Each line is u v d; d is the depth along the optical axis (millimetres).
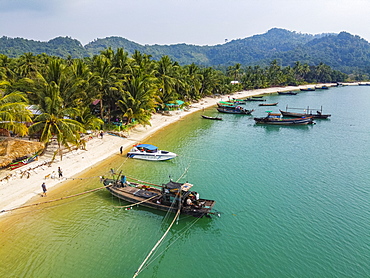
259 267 22078
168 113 83688
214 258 23094
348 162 45625
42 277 20578
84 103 47250
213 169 41281
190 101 111125
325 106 112438
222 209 30094
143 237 25516
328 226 27297
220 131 66312
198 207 27734
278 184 36594
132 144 51281
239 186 35719
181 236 25766
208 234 26078
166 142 54562
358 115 92000
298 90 187250
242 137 61188
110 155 45062
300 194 33844
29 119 32750
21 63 85375
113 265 22047
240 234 26062
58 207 29406
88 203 30484
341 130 70000
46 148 43375
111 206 30125
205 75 121875
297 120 74500
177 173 39406
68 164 39656
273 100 132875
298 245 24562
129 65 61938
